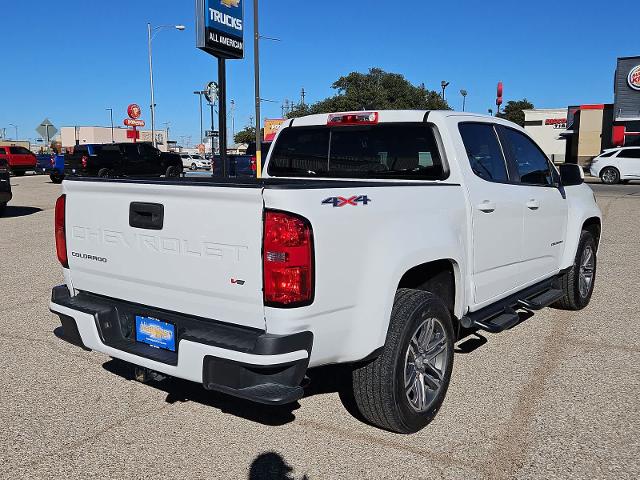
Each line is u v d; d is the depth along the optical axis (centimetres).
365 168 475
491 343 543
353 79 6906
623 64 3650
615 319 614
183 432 375
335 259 305
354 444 359
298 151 518
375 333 329
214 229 305
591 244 651
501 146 488
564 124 5869
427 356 374
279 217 286
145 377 358
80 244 379
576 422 383
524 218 494
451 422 385
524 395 426
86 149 2522
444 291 415
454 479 320
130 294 354
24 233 1257
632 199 1912
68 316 372
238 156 2122
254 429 379
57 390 440
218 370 298
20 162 3884
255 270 292
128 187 340
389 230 338
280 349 287
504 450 349
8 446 356
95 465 336
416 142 445
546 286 562
